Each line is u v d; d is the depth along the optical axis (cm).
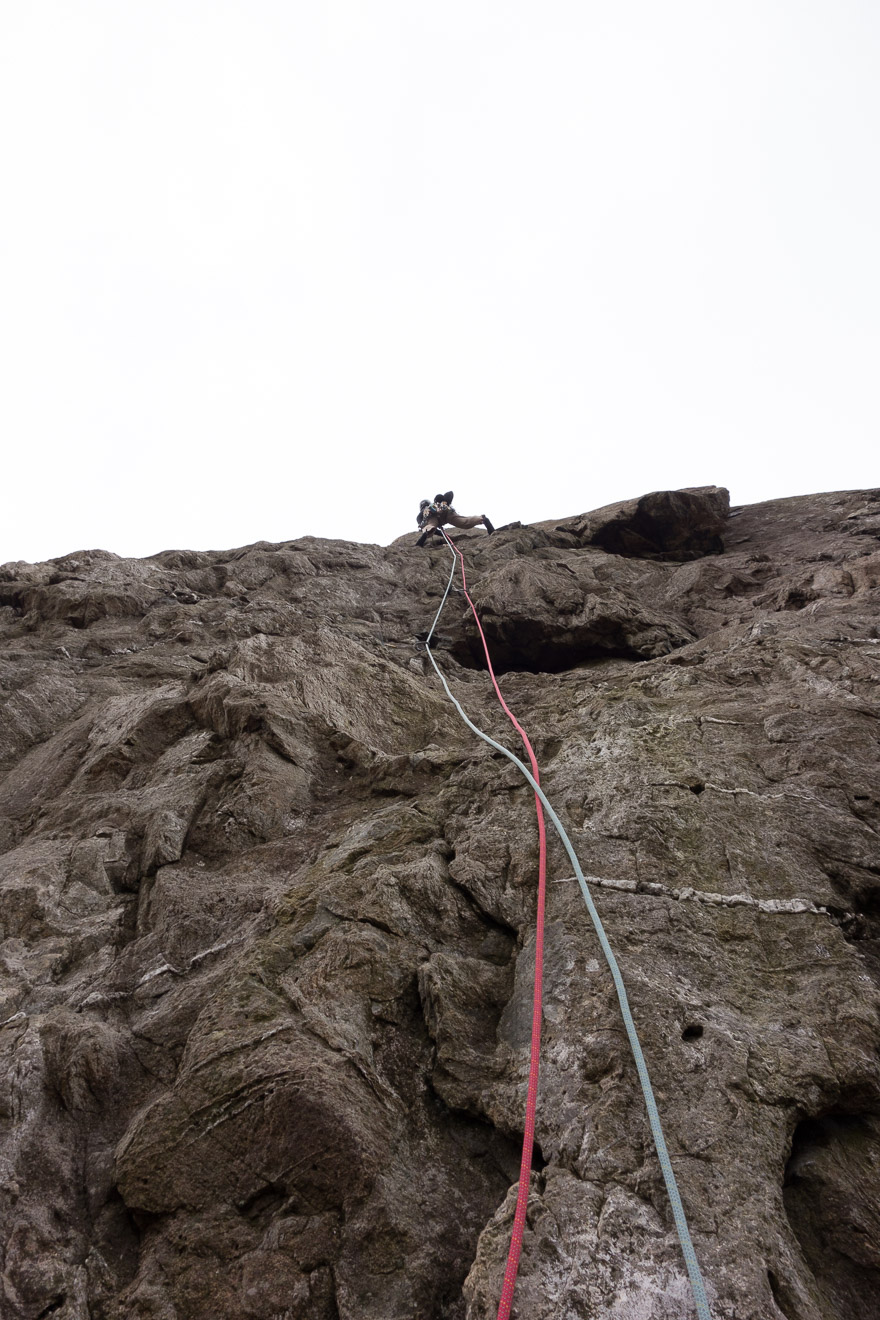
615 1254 220
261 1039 306
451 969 335
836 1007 297
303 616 924
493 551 1159
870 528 1062
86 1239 267
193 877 432
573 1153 250
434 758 510
